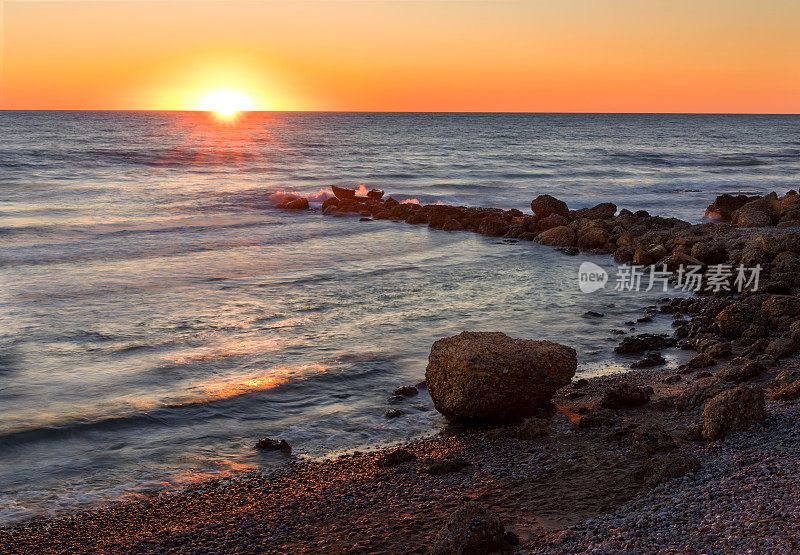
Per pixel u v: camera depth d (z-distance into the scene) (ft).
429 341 50.24
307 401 38.96
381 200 139.44
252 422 36.11
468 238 101.76
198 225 106.42
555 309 60.23
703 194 163.02
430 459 31.30
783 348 43.24
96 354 45.85
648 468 26.89
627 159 264.31
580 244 94.63
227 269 74.74
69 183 152.05
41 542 24.68
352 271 75.00
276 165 216.13
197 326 52.80
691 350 49.14
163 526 25.77
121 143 299.17
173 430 34.86
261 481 29.60
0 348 46.44
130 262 77.51
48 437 33.50
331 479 29.58
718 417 29.91
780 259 68.64
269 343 49.01
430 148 314.76
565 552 20.56
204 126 559.79
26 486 29.04
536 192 165.48
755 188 176.55
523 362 34.94
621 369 44.83
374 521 25.25
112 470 30.63
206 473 30.48
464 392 34.65
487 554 21.36
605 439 31.68
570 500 25.39
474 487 27.55
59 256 80.07
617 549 20.04
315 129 545.03
